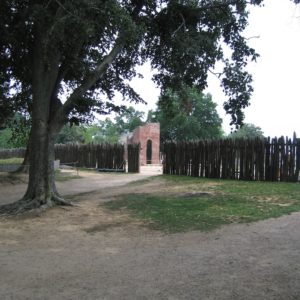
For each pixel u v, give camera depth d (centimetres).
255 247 762
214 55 1464
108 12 1087
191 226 966
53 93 1334
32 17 1128
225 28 1524
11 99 1952
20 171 2602
